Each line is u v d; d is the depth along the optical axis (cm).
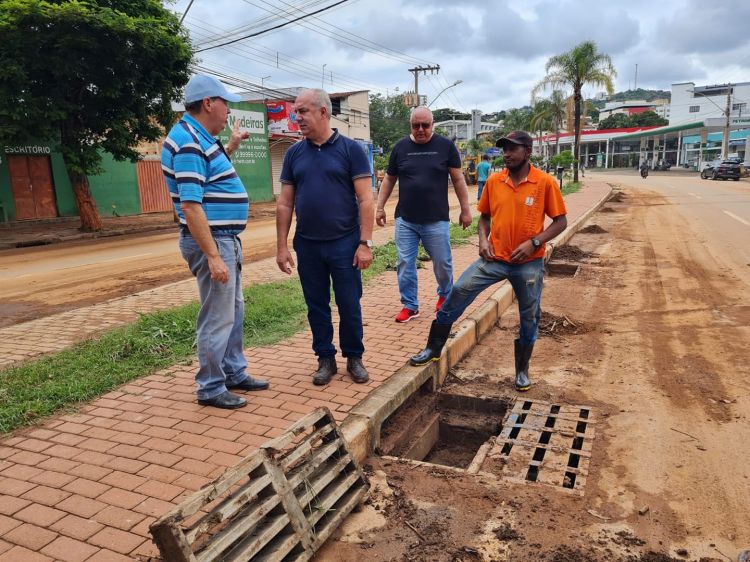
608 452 366
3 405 389
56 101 1448
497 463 361
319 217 400
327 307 427
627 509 305
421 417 439
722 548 274
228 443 337
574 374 500
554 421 412
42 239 1533
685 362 520
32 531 262
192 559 212
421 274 827
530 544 277
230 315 377
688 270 930
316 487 279
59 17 1329
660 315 675
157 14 1652
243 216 377
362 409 377
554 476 341
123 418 373
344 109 3978
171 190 359
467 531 288
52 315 691
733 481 330
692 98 8144
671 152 7144
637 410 424
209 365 379
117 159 1692
